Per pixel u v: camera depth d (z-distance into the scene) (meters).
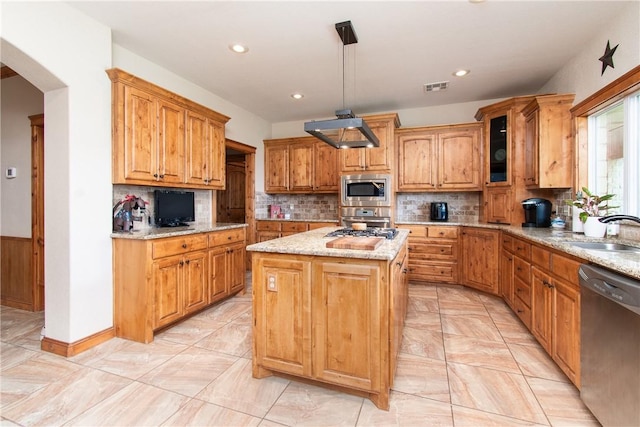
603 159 2.74
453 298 3.51
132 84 2.53
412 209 4.68
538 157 3.08
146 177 2.65
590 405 1.51
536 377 1.93
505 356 2.19
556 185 2.99
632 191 2.27
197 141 3.21
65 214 2.20
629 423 1.24
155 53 2.91
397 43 2.73
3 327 2.70
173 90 3.35
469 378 1.92
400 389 1.81
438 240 4.02
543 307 2.19
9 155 3.22
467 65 3.16
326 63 3.13
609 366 1.37
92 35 2.33
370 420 1.56
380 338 1.64
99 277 2.38
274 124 5.51
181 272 2.69
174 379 1.91
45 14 2.04
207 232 3.01
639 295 1.17
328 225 4.61
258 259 1.88
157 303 2.46
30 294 3.13
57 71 2.11
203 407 1.66
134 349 2.29
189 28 2.49
